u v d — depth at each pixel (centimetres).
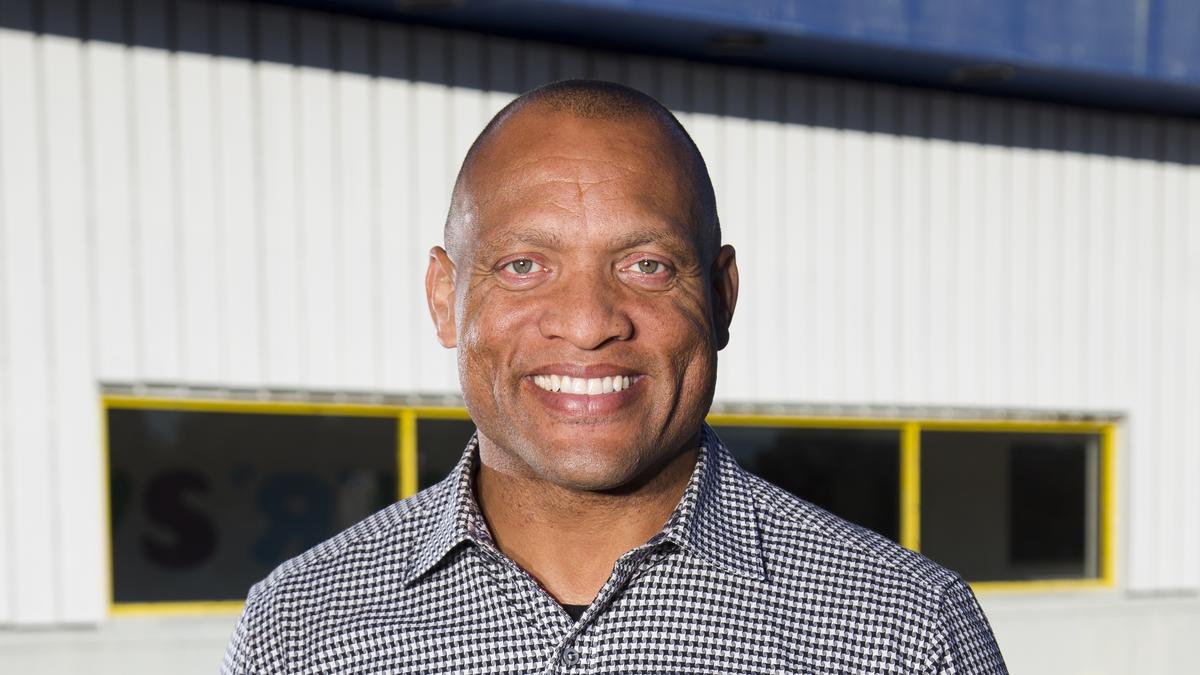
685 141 155
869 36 561
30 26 509
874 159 656
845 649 148
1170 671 711
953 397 675
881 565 152
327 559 161
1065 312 698
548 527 156
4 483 513
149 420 536
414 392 573
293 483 558
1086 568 711
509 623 151
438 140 573
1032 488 699
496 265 149
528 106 153
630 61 607
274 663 154
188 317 536
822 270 647
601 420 146
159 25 527
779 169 638
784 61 611
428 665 151
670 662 147
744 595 149
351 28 557
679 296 149
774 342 640
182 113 532
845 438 659
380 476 572
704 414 154
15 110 509
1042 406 693
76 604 525
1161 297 718
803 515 159
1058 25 593
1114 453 712
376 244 565
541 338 146
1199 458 726
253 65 542
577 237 146
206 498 545
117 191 523
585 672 146
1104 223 706
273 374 550
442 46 573
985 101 679
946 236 672
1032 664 690
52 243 516
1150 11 608
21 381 514
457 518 153
